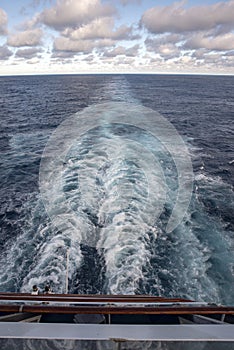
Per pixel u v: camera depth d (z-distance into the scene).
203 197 10.95
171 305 1.93
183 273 6.79
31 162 15.28
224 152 17.47
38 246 7.73
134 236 7.65
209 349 1.20
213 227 8.89
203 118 26.86
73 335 1.23
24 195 11.27
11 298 2.45
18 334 1.24
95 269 6.72
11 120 25.09
